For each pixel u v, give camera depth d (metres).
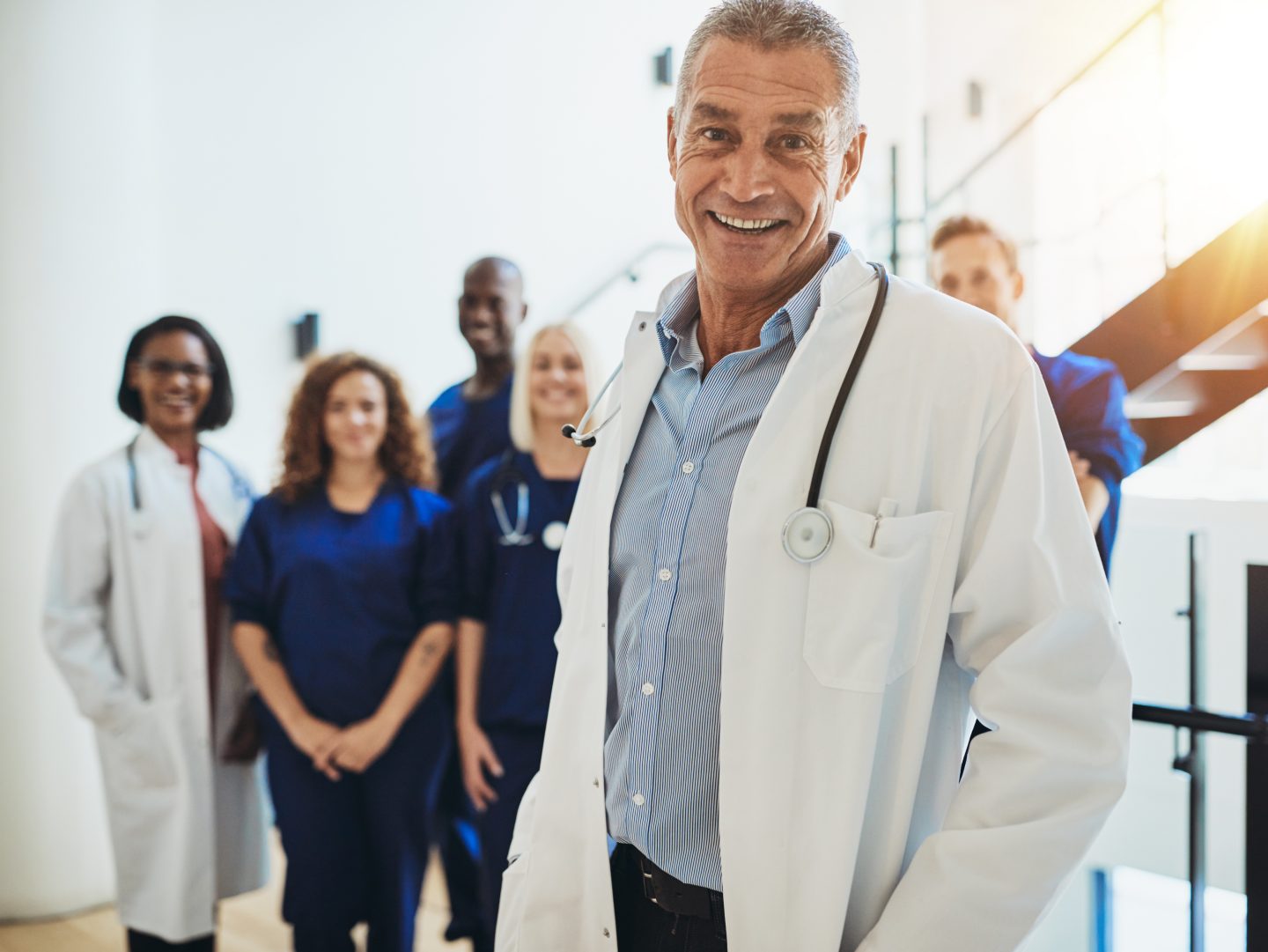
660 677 0.99
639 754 1.00
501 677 2.21
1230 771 2.61
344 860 2.18
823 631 0.90
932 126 3.90
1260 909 1.25
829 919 0.89
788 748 0.91
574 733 1.09
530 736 2.19
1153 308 3.02
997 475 0.89
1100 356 3.12
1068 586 0.87
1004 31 3.79
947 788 0.95
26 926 2.74
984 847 0.83
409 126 3.87
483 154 4.05
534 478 2.27
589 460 1.18
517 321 2.82
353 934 2.60
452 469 2.77
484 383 2.82
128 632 2.29
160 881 2.25
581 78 4.28
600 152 4.33
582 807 1.07
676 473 1.02
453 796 2.54
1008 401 0.90
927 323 0.95
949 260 2.39
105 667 2.24
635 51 4.41
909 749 0.90
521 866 1.15
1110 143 3.64
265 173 3.56
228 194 3.48
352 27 3.73
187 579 2.29
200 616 2.29
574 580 1.14
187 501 2.33
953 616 0.92
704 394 1.02
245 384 3.54
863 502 0.92
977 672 0.92
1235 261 2.88
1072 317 3.75
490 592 2.29
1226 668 2.62
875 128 3.97
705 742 0.98
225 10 3.46
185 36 3.38
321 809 2.17
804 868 0.90
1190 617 1.76
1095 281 3.70
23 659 2.76
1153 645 2.58
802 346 0.96
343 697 2.17
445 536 2.31
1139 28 3.53
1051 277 3.78
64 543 2.27
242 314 3.53
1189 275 2.96
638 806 1.00
